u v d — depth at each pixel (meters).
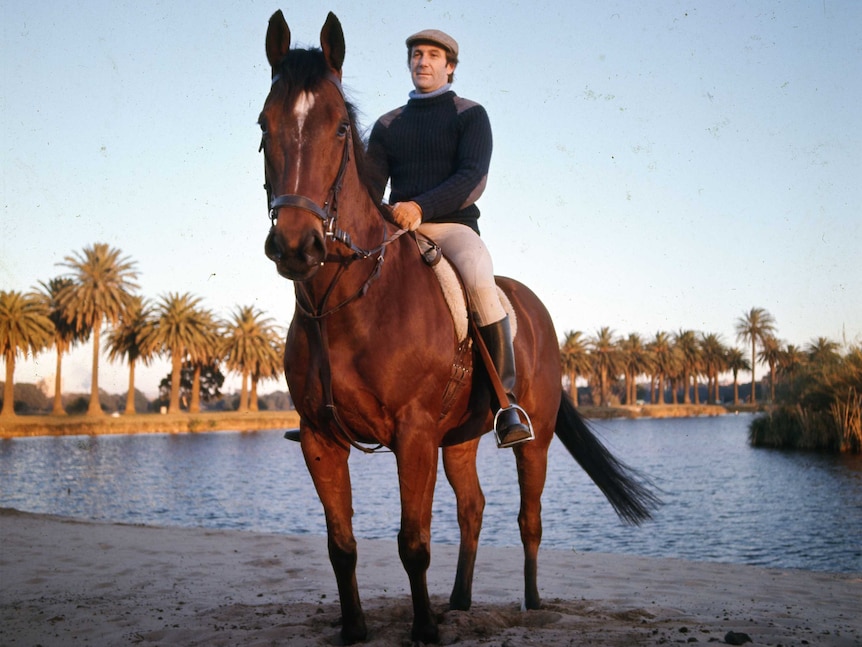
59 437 58.16
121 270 57.16
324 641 3.87
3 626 4.63
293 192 3.07
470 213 4.52
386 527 15.38
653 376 112.06
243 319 72.88
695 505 18.84
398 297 3.63
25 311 54.75
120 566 6.90
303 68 3.27
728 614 5.21
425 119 4.43
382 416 3.58
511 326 4.55
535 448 4.97
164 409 89.31
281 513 18.45
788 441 36.34
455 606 4.75
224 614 4.76
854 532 14.41
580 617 4.63
